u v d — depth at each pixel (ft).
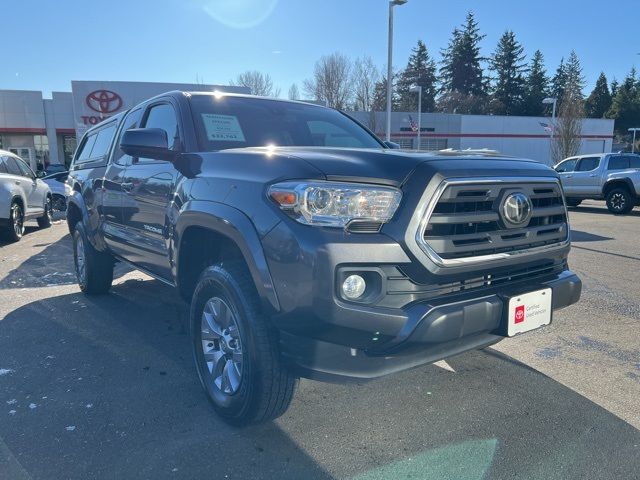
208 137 12.16
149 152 11.99
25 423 10.23
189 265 11.33
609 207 51.47
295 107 14.62
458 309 8.40
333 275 7.81
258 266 8.54
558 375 12.47
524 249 9.69
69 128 118.93
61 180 34.58
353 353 8.16
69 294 20.07
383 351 8.25
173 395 11.43
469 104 254.88
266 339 8.93
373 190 8.19
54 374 12.53
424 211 8.27
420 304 8.32
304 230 8.09
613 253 28.32
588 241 32.58
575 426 10.11
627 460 8.99
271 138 12.91
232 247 10.36
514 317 9.17
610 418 10.43
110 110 76.95
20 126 116.26
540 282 10.16
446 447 9.39
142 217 13.50
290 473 8.65
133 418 10.42
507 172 9.41
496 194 9.20
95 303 18.69
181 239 10.88
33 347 14.32
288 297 8.16
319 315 7.89
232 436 9.76
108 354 13.80
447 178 8.46
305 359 8.37
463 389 11.69
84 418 10.42
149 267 14.07
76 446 9.43
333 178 8.27
